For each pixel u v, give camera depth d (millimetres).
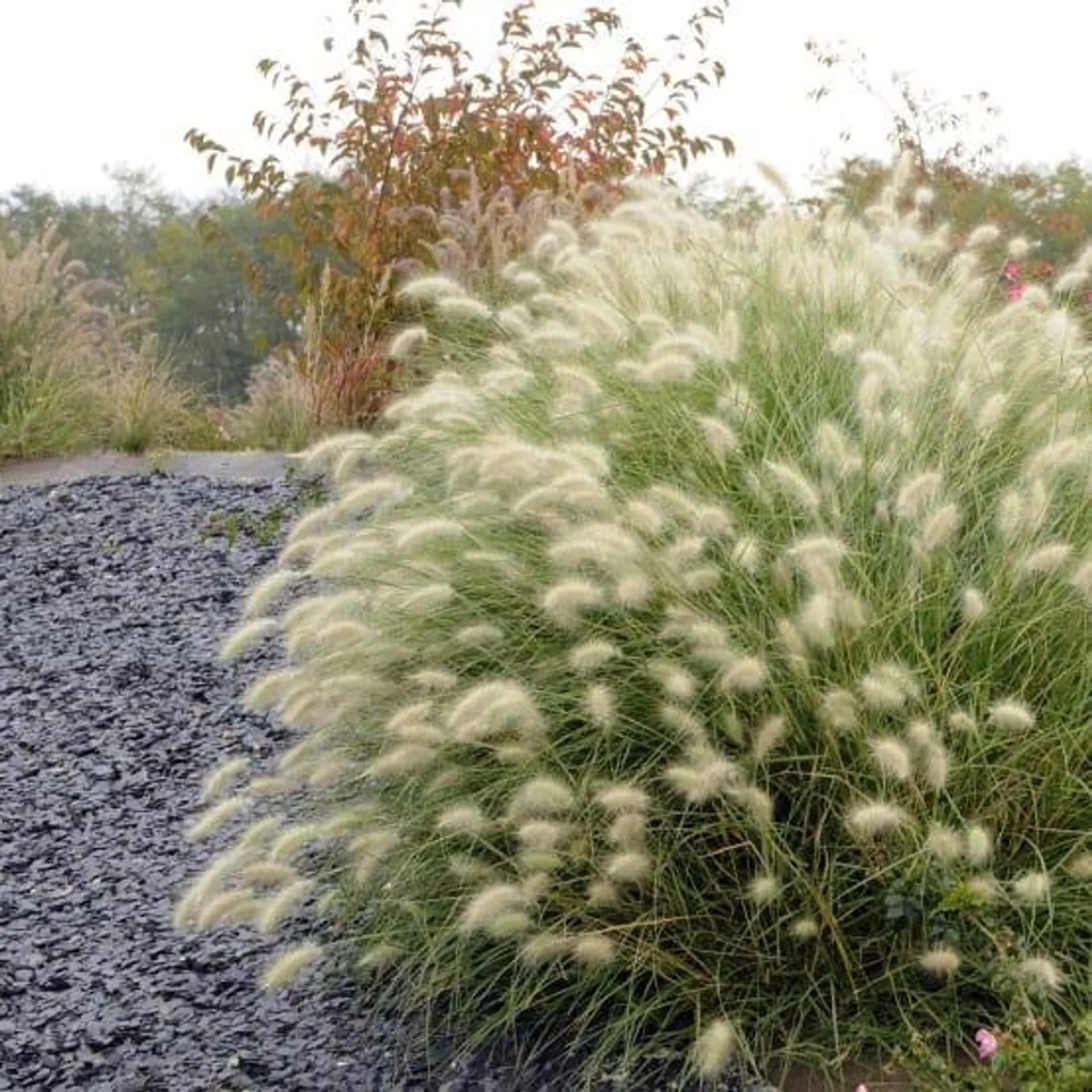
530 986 3846
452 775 3900
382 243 10375
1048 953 3570
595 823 3816
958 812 3617
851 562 3885
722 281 5141
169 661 6680
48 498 9258
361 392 9930
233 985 4164
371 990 4055
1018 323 4895
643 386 4578
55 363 11188
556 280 6383
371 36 10523
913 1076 3420
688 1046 3619
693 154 10938
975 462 4293
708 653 3545
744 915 3740
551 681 3996
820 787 3746
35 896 4785
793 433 4344
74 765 5762
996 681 3830
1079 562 3904
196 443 11625
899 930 3637
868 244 5184
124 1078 3783
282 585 4418
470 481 4719
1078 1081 3215
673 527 4051
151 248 47812
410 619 4305
